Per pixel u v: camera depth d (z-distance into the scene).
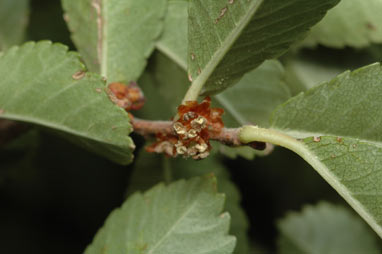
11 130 0.19
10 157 0.21
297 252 0.23
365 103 0.17
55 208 0.24
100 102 0.17
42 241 0.24
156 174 0.20
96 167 0.24
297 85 0.20
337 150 0.17
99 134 0.17
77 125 0.17
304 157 0.17
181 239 0.18
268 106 0.19
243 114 0.19
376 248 0.23
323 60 0.20
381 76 0.17
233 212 0.21
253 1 0.17
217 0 0.17
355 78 0.17
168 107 0.21
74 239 0.24
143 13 0.19
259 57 0.17
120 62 0.19
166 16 0.19
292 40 0.17
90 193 0.24
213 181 0.18
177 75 0.20
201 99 0.19
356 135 0.17
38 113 0.17
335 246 0.23
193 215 0.18
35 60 0.17
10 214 0.24
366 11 0.19
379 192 0.17
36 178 0.23
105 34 0.19
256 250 0.23
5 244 0.24
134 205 0.18
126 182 0.24
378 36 0.19
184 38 0.19
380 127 0.17
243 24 0.17
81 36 0.19
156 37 0.19
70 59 0.17
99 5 0.19
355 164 0.17
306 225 0.23
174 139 0.18
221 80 0.17
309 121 0.17
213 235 0.18
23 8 0.21
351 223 0.23
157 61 0.20
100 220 0.24
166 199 0.18
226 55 0.17
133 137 0.21
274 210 0.24
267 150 0.19
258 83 0.19
